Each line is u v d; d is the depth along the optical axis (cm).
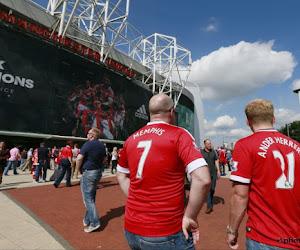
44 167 884
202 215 468
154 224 120
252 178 138
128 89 2539
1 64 1439
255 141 142
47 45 1728
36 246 298
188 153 122
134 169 136
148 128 146
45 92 1664
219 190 781
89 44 2238
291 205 127
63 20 1784
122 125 2377
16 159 1138
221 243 324
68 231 358
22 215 429
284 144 138
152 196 124
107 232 357
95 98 2083
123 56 2722
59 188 738
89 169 366
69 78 1864
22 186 759
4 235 331
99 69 2172
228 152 1675
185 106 4156
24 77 1552
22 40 1573
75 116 1869
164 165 125
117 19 2131
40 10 1838
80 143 1950
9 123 1435
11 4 1616
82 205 523
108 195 654
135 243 128
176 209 124
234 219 142
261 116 151
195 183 115
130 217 131
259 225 129
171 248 119
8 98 1447
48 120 1659
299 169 132
